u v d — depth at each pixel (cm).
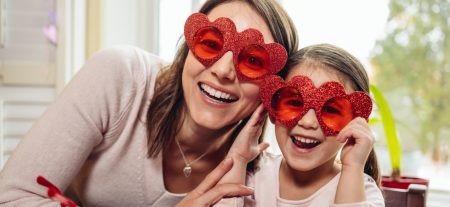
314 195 95
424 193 97
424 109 147
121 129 90
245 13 85
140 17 154
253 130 91
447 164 145
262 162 103
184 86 87
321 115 85
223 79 82
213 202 85
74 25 139
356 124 84
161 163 93
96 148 91
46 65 139
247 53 82
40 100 140
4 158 139
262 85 84
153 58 99
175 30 156
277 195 98
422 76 146
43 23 138
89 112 84
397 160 115
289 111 86
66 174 84
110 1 149
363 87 92
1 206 80
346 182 84
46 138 82
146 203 97
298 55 91
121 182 94
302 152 88
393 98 148
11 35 138
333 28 146
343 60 90
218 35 82
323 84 85
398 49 147
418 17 145
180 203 87
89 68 87
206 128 91
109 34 149
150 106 91
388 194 101
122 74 87
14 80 138
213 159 100
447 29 143
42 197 81
